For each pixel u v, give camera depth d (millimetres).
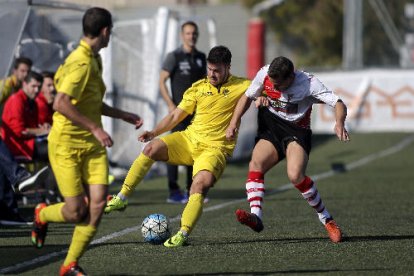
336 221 31156
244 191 41719
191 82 36656
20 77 34344
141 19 47625
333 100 25031
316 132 74750
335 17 112438
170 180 37094
